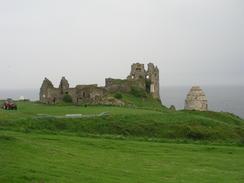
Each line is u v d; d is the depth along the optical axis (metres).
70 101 111.12
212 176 40.03
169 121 74.69
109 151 49.09
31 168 32.88
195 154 51.22
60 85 114.56
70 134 60.25
